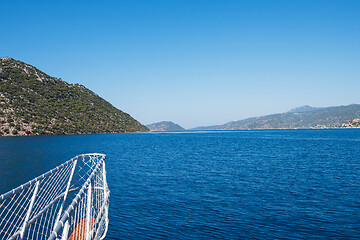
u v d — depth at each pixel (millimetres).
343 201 25062
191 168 46094
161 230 18281
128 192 28891
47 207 9961
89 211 9195
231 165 49625
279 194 27812
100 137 188625
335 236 17266
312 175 38625
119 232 17906
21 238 7824
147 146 103875
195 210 22578
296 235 17469
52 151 76375
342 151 75375
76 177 30344
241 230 18312
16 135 167000
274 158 60375
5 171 41438
